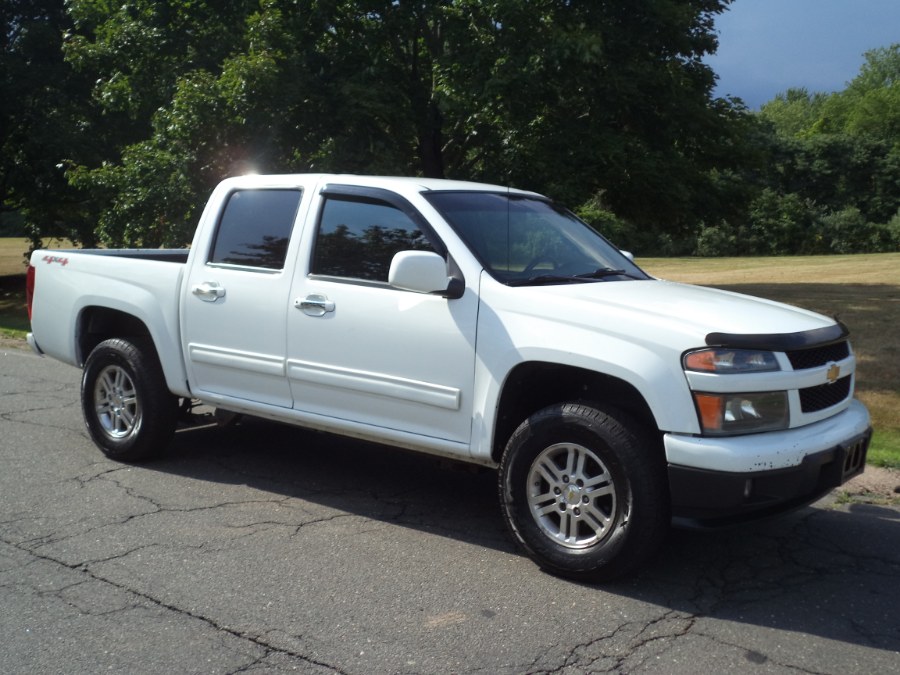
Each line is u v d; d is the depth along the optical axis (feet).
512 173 49.14
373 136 48.42
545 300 14.47
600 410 13.70
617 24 51.11
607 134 48.62
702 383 12.88
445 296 15.19
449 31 45.14
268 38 46.01
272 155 47.03
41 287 22.25
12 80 73.51
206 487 18.62
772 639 12.15
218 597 13.19
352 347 16.31
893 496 18.76
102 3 55.21
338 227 17.07
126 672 10.96
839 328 14.75
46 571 14.07
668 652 11.69
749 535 16.34
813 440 13.30
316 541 15.61
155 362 19.90
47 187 80.69
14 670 10.98
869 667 11.39
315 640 11.87
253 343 17.81
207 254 18.85
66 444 21.94
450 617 12.64
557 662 11.35
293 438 22.80
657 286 16.26
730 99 59.98
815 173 211.82
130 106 54.13
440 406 15.31
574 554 13.84
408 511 17.40
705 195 58.49
